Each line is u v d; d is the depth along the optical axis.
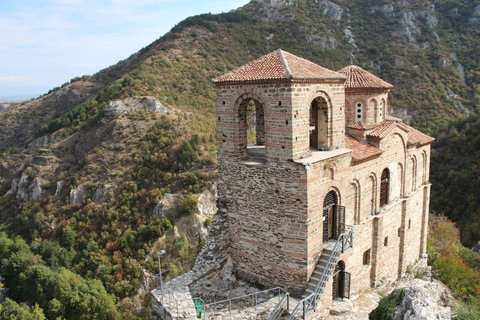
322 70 18.89
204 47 119.81
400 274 27.88
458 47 103.62
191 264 22.17
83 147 94.44
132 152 79.94
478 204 56.44
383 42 111.56
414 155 28.25
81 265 60.88
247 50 120.81
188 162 71.12
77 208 75.75
